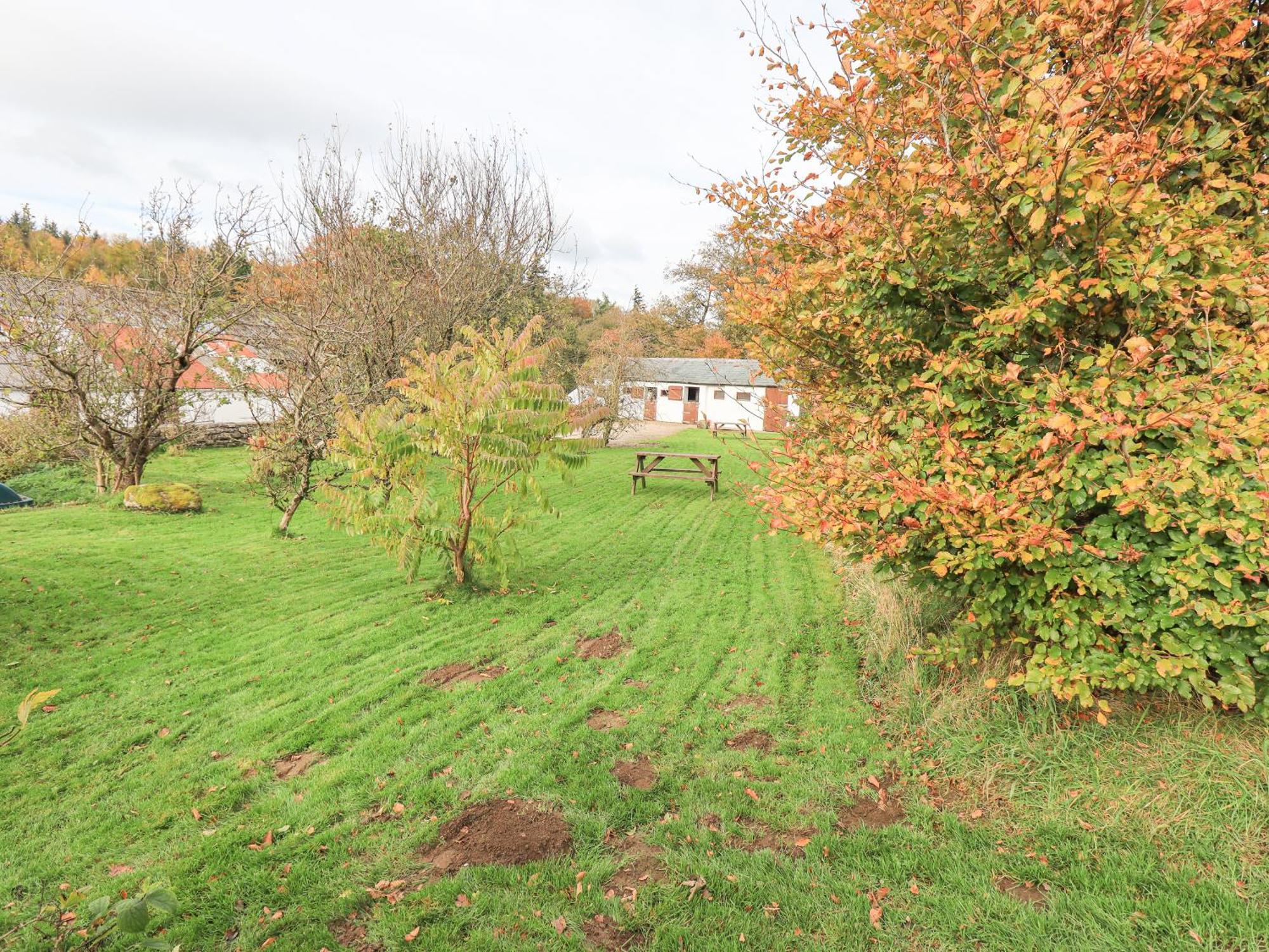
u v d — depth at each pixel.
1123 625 3.15
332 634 6.02
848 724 4.29
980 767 3.62
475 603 6.88
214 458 17.86
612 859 3.09
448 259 13.98
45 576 7.37
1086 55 3.06
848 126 3.88
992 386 3.62
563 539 9.93
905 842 3.15
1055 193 2.86
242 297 12.53
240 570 8.08
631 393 26.83
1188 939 2.47
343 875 2.98
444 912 2.76
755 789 3.62
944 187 3.19
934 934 2.62
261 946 2.59
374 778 3.74
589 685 4.97
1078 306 3.18
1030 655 3.83
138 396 12.55
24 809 3.51
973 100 3.03
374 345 11.70
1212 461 2.86
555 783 3.67
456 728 4.31
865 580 6.52
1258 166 3.59
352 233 12.58
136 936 2.63
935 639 4.41
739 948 2.59
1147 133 2.88
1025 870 2.90
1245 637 2.98
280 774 3.86
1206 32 3.02
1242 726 3.31
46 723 4.42
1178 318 3.05
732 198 4.53
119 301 12.72
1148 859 2.86
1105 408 2.85
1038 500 3.31
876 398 4.19
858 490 3.52
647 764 3.91
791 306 4.35
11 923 2.72
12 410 14.23
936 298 3.73
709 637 5.91
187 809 3.49
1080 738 3.54
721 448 23.38
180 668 5.32
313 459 10.00
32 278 11.60
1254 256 3.09
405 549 7.09
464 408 6.52
